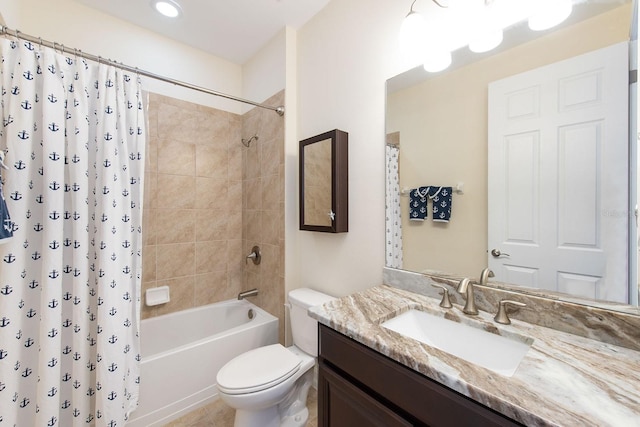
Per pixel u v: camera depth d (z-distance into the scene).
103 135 1.33
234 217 2.43
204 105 2.25
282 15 1.81
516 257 0.95
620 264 0.76
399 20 1.31
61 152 1.18
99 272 1.29
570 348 0.73
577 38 0.82
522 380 0.59
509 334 0.83
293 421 1.40
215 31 1.98
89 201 1.34
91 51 1.74
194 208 2.20
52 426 1.11
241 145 2.46
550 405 0.51
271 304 2.09
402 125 1.30
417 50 1.15
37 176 1.17
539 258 0.90
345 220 1.55
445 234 1.15
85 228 1.24
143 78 1.95
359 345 0.85
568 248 0.85
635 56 0.74
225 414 1.60
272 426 1.35
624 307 0.76
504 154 0.98
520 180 0.94
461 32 1.08
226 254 2.38
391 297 1.17
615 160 0.77
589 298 0.81
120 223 1.36
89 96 1.33
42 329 1.11
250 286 2.35
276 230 2.02
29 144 1.11
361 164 1.50
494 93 1.00
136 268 1.45
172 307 2.10
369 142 1.45
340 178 1.52
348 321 0.91
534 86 0.91
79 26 1.70
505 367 0.81
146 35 1.95
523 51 0.93
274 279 2.05
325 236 1.74
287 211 1.95
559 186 0.86
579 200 0.83
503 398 0.53
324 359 0.98
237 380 1.24
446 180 1.15
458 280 1.10
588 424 0.46
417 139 1.24
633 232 0.74
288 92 1.93
